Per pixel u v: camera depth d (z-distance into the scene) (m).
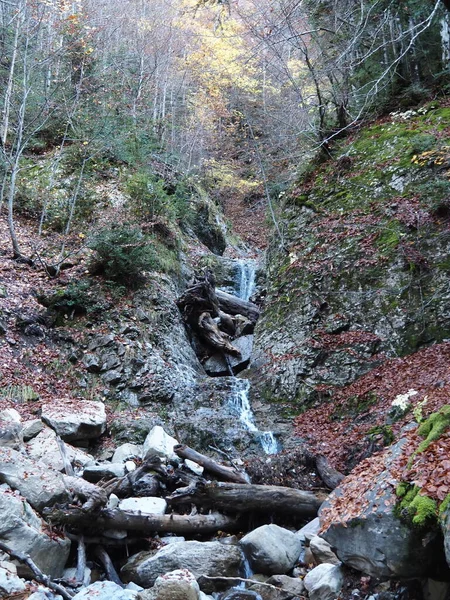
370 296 12.00
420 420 6.55
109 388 11.03
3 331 10.88
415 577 5.00
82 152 16.23
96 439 9.51
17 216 15.32
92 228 14.86
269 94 23.23
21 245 13.95
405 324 11.24
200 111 25.64
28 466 6.70
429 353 10.45
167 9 25.14
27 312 11.66
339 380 11.18
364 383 10.68
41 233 14.95
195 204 21.22
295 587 6.12
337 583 5.62
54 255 14.05
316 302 12.66
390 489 5.32
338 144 16.06
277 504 7.52
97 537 6.62
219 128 26.94
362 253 12.74
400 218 12.67
